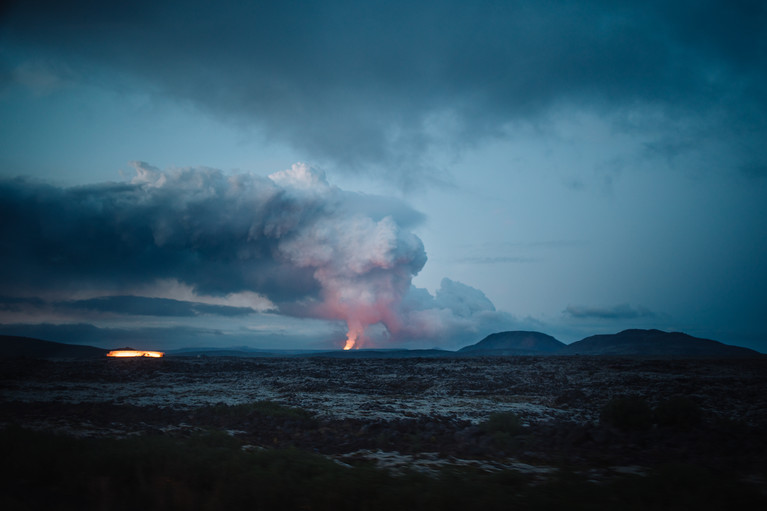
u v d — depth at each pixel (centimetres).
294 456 1123
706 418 2128
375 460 1320
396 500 796
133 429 1736
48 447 1064
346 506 784
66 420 1902
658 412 1903
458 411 2453
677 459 1357
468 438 1655
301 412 2222
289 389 3616
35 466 945
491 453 1462
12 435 1173
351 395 3309
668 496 886
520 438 1644
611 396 2983
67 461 975
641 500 870
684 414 1848
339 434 1792
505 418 1792
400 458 1356
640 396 2958
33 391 3145
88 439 1270
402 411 2409
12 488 869
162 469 975
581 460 1352
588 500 857
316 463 1068
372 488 878
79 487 877
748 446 1488
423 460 1334
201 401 2811
